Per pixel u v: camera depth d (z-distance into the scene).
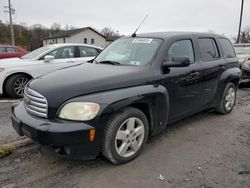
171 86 3.98
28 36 66.56
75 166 3.39
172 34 4.44
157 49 4.02
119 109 3.24
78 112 2.99
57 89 3.10
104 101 3.10
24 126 3.17
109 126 3.20
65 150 3.06
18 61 7.32
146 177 3.16
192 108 4.58
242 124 5.07
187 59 3.79
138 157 3.63
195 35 4.82
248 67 9.00
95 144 3.09
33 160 3.53
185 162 3.53
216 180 3.11
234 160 3.60
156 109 3.72
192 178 3.15
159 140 4.23
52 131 2.91
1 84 6.96
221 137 4.40
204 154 3.77
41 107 3.13
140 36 4.59
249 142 4.21
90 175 3.20
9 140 4.13
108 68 3.82
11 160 3.52
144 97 3.48
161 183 3.04
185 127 4.84
